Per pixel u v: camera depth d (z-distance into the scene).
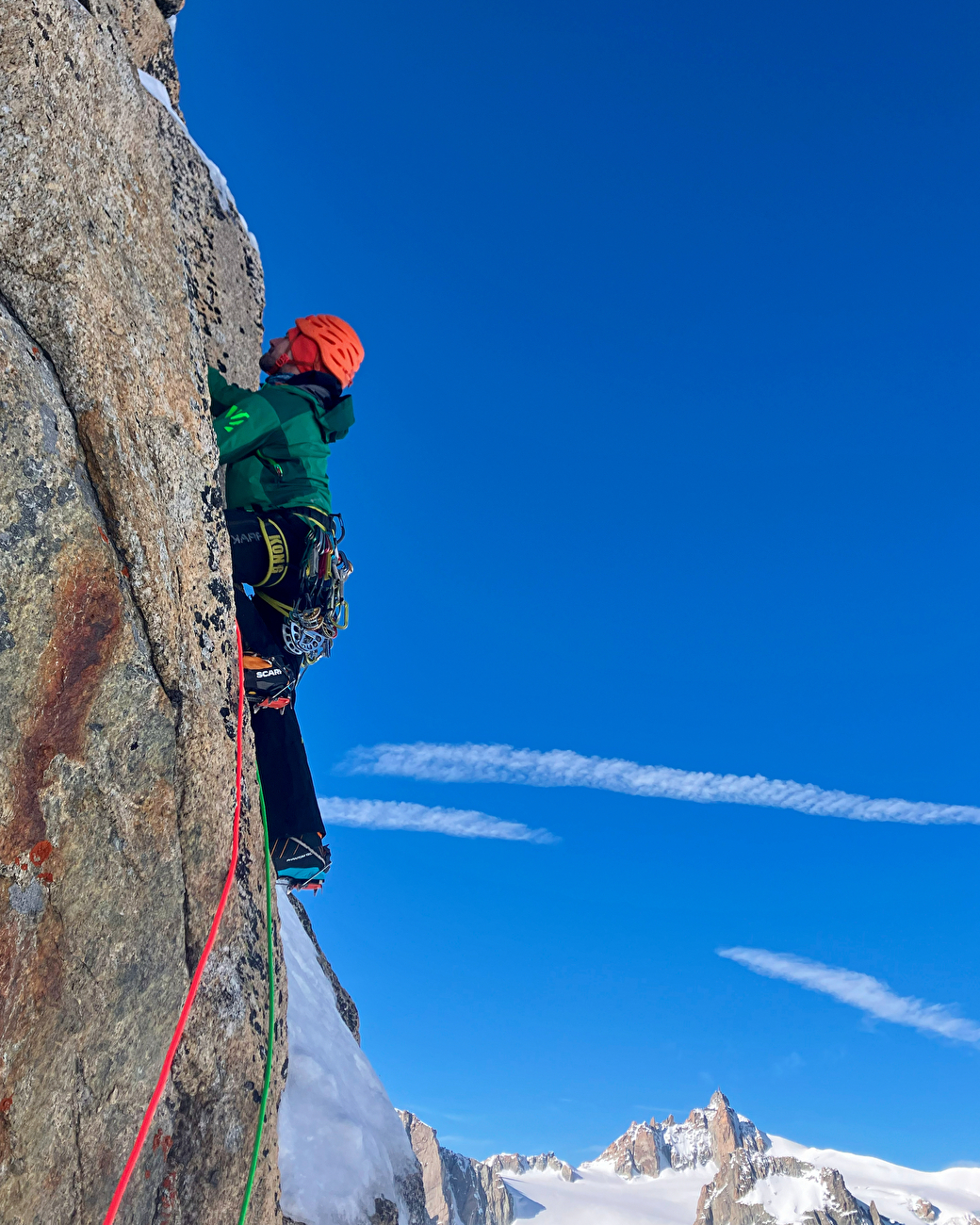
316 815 4.40
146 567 3.09
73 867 2.71
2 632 2.46
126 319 3.16
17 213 2.74
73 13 3.03
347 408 4.48
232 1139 3.68
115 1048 2.93
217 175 5.99
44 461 2.62
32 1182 2.53
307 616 4.02
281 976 4.77
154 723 3.09
